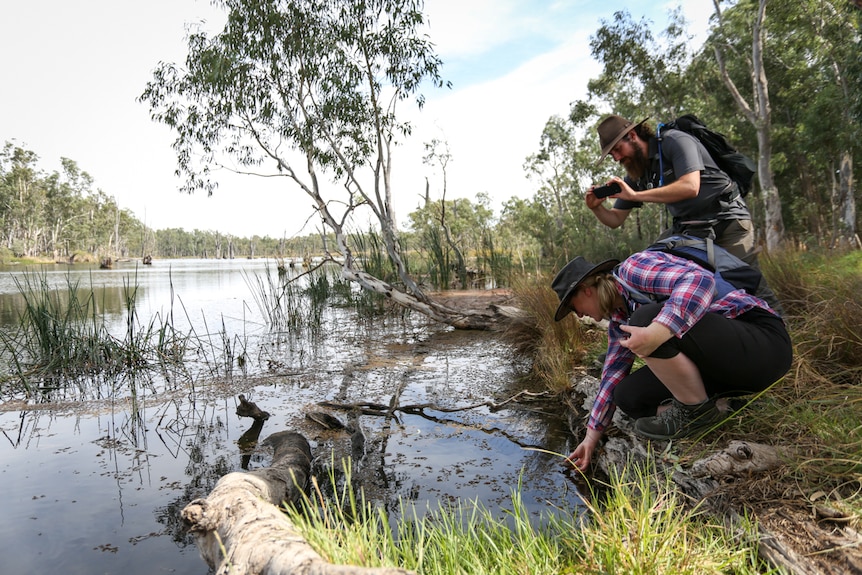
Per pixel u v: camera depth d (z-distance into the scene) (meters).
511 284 7.77
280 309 9.04
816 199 24.84
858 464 1.83
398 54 8.42
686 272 2.16
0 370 5.52
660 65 20.31
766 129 18.55
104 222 82.75
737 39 21.19
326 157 8.70
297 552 1.48
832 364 2.96
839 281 3.89
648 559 1.59
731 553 1.68
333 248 10.93
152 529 2.38
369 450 3.24
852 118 17.48
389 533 1.83
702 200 2.68
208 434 3.60
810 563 1.56
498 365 5.39
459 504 2.49
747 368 2.19
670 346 2.12
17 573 2.03
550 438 3.36
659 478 2.26
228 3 8.34
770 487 1.93
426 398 4.29
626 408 2.50
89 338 5.94
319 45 8.34
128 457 3.23
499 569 1.74
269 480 2.40
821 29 19.62
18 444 3.48
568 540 1.90
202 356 6.25
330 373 5.25
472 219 40.62
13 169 65.81
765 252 4.85
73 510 2.56
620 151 2.86
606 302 2.41
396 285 9.70
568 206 31.41
